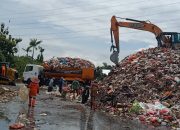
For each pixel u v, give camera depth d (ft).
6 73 134.51
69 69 147.54
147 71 112.06
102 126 54.95
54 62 152.25
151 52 134.00
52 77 148.15
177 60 118.01
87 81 146.30
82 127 51.37
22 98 69.82
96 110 81.87
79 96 109.70
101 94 100.89
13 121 48.88
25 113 59.26
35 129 44.62
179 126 63.77
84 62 156.15
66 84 138.31
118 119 67.92
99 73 149.28
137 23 139.23
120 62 136.77
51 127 47.93
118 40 129.08
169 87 95.20
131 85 102.42
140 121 68.13
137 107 76.07
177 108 77.97
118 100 91.81
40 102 84.43
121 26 136.56
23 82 150.82
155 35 139.54
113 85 108.06
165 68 110.22
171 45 137.08
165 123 65.51
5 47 218.79
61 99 102.17
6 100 77.66
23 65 226.38
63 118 59.06
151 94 93.04
